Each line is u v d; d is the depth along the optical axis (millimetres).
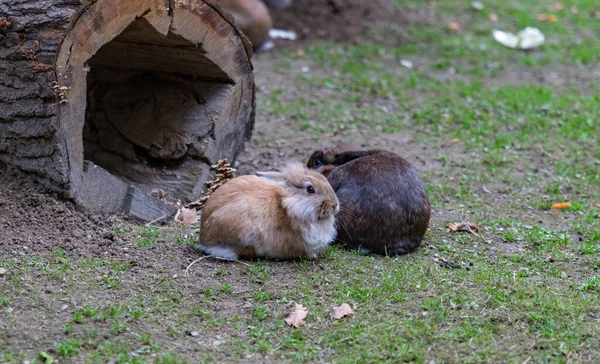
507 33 26188
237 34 12680
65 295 9320
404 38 25703
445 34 26453
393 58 23875
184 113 12945
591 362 8305
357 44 24953
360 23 26562
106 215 11477
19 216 10852
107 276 9867
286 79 21344
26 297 9188
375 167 11453
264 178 10602
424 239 12086
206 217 10680
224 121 13023
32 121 10688
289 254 10680
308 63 22891
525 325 9062
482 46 25312
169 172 12898
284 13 26156
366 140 17500
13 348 8219
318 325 9062
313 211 10359
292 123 18391
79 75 10672
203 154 12812
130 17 10875
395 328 8953
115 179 11609
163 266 10297
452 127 18516
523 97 20375
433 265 10867
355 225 11203
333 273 10406
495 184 15078
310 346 8617
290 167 10688
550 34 26984
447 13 28609
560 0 31391
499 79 22500
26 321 8719
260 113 18875
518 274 10664
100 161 13203
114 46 12414
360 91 20734
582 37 26938
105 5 10578
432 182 15023
